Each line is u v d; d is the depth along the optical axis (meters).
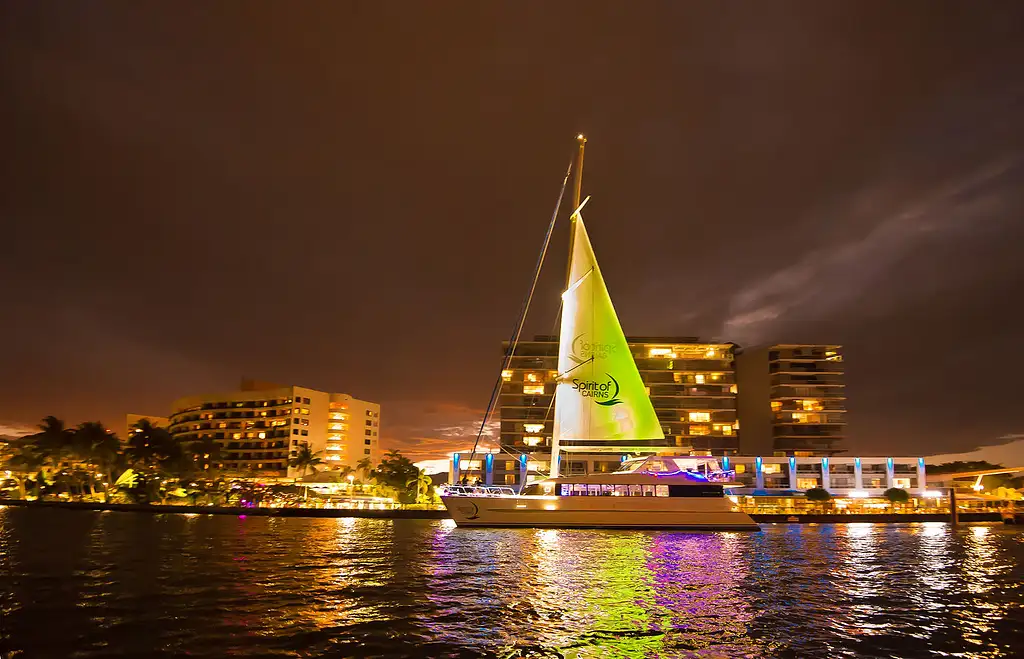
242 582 28.38
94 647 17.66
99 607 22.48
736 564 36.44
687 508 55.28
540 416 127.94
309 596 25.23
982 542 56.09
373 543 48.00
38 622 20.20
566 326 60.53
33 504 121.00
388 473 113.62
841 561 38.88
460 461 123.94
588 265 61.03
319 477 133.62
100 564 33.78
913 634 20.31
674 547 45.12
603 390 59.66
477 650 18.00
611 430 59.22
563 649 18.20
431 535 56.44
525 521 55.31
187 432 189.12
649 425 59.16
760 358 141.12
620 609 23.48
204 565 34.03
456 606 23.67
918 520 95.69
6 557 36.28
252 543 47.91
